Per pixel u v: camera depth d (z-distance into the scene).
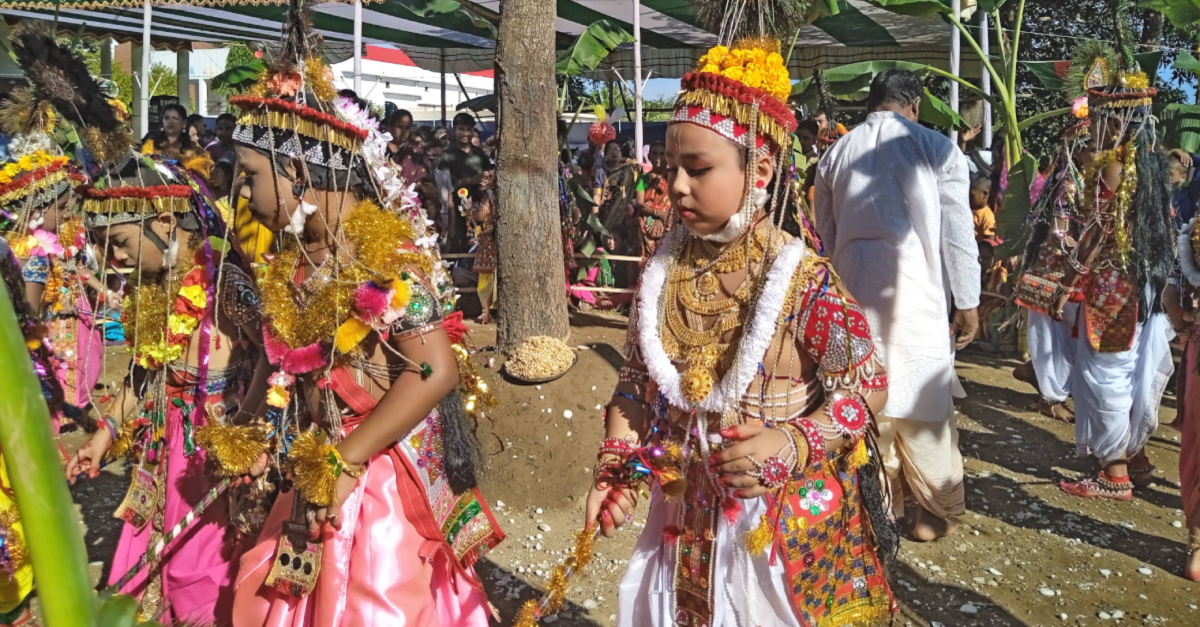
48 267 4.11
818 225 4.57
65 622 0.65
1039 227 5.56
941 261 4.31
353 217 2.47
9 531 3.07
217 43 14.30
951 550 4.53
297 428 2.60
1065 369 6.37
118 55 17.50
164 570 3.15
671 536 2.42
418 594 2.54
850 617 2.40
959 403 7.08
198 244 3.19
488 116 19.77
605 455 2.43
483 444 4.93
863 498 2.44
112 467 5.40
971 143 10.91
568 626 3.69
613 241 8.99
